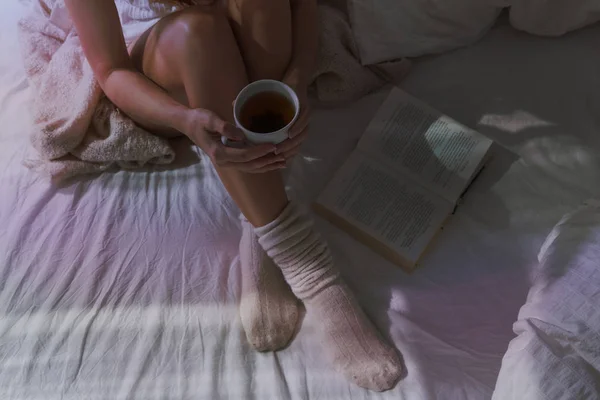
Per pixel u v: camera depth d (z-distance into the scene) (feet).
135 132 3.44
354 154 3.58
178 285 3.22
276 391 2.96
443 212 3.38
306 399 2.95
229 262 3.32
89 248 3.31
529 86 3.75
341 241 3.44
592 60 3.77
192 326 3.12
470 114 3.72
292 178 3.60
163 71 2.97
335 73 3.68
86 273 3.23
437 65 3.87
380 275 3.34
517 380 2.58
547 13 3.69
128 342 3.06
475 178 3.54
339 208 3.44
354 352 3.05
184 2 3.25
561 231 2.99
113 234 3.36
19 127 3.68
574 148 3.55
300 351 3.12
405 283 3.29
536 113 3.67
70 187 3.51
